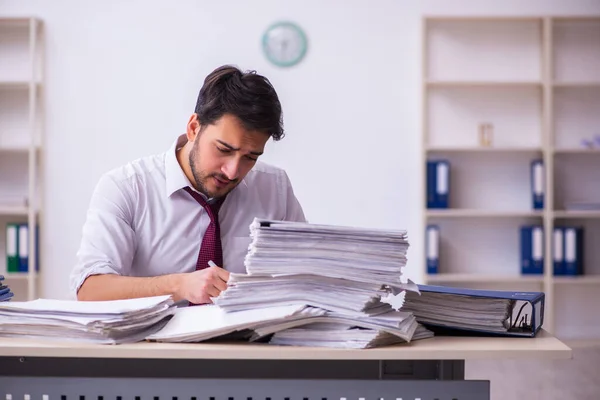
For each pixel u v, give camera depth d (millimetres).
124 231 1925
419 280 4922
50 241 4855
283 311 1228
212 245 1966
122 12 4844
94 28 4840
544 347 1236
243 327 1229
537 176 4801
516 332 1374
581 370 4246
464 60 4945
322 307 1246
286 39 4840
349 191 4898
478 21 4910
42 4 4836
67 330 1261
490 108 4965
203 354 1197
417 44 4879
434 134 4961
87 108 4852
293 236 1261
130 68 4852
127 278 1680
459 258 4984
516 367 4355
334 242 1266
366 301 1238
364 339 1211
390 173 4898
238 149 1618
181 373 1498
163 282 1599
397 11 4875
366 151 4895
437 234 4758
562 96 4969
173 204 2002
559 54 4965
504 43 4941
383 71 4883
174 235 2004
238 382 1252
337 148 4887
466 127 4965
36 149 4809
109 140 4859
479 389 1236
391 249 1277
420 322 1416
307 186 4898
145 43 4848
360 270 1263
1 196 4898
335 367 1499
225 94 1595
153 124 4863
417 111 4898
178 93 4863
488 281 4988
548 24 4770
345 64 4875
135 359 1491
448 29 4941
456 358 1212
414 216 4910
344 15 4863
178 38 4848
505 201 4984
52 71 4844
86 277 1760
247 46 4859
